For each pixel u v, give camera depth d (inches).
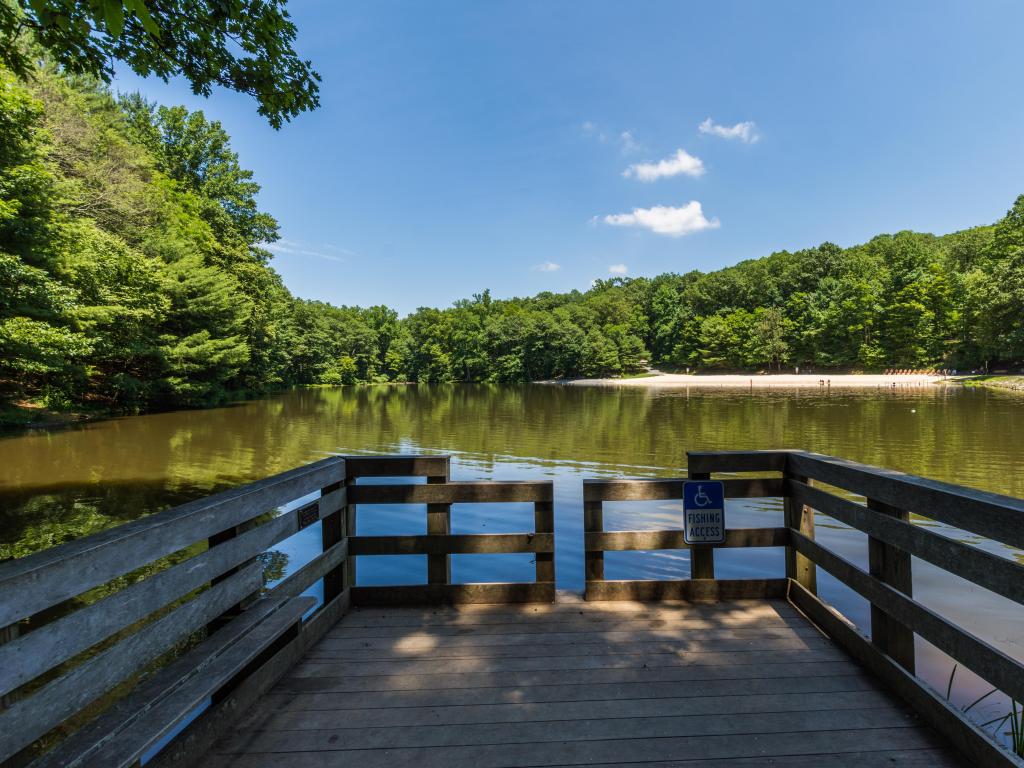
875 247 2851.9
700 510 122.4
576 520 296.5
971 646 67.3
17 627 45.1
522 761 70.7
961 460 463.2
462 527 281.7
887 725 77.1
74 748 51.0
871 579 90.6
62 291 567.8
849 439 588.4
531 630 109.3
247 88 171.0
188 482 396.2
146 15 107.4
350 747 73.6
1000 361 1690.5
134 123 1223.5
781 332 2383.1
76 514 306.3
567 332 2795.3
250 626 81.1
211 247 1170.0
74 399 840.3
